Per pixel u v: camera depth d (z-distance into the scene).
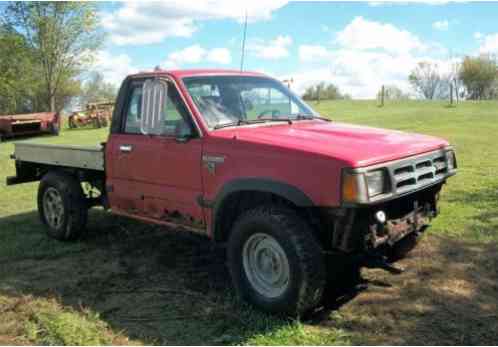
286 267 3.95
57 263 5.68
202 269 5.29
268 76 5.72
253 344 3.67
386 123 20.02
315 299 3.93
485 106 28.06
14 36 33.16
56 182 6.41
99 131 25.56
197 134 4.64
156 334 3.93
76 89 49.84
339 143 4.10
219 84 5.09
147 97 4.57
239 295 4.29
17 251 6.12
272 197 4.29
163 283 4.95
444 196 7.56
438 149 4.55
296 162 3.90
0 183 11.34
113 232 6.78
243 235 4.19
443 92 61.72
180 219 4.98
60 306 4.50
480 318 3.95
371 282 4.68
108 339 3.87
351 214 3.74
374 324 3.91
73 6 34.75
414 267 4.96
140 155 5.21
